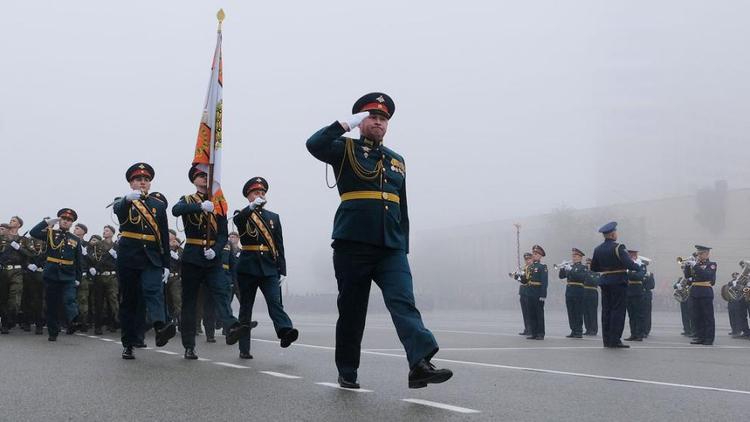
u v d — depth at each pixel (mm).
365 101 5094
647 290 15414
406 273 4914
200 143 8242
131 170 7926
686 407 4488
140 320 9406
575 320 14164
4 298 13297
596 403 4598
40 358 7664
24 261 13461
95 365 6902
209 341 11547
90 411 4180
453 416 3990
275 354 8430
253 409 4230
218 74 8438
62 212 11305
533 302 13367
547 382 5742
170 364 7066
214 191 8047
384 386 5363
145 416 4008
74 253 11281
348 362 5211
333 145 4875
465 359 8062
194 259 7840
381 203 4902
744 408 4473
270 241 7863
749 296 15008
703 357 8867
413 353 4562
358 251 4891
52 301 10883
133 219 7656
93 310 14859
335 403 4457
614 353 9383
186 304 7852
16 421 3857
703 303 12594
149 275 7699
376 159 4992
